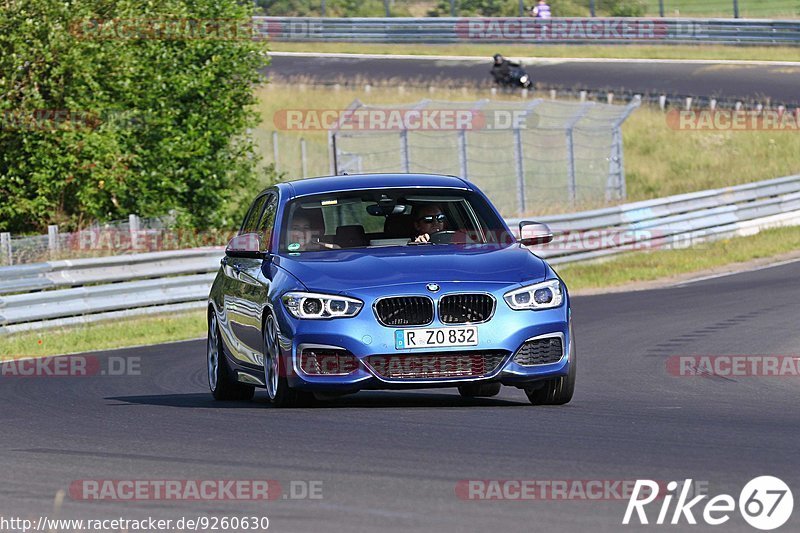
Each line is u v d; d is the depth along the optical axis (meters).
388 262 24.98
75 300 53.03
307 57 156.38
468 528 14.16
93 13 70.69
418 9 181.62
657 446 19.66
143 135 74.38
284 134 118.75
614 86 136.12
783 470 17.30
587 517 14.60
